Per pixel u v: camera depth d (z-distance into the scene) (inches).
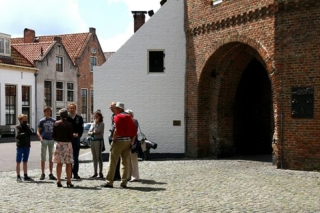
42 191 413.4
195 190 407.5
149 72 791.7
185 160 693.3
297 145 535.2
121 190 413.1
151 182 460.8
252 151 783.1
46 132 499.2
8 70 1524.4
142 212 319.0
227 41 645.9
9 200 370.0
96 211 323.9
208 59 695.7
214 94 730.8
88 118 1985.7
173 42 781.3
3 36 1513.3
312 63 521.7
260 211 318.3
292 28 536.1
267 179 465.7
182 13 778.8
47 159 772.6
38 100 1665.8
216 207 333.1
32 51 1726.1
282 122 547.8
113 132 464.4
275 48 551.5
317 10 517.0
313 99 521.7
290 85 539.5
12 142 1259.8
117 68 796.6
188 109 758.5
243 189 408.2
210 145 745.0
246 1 602.9
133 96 792.3
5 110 1520.7
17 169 486.6
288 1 537.3
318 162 519.2
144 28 791.1
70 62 1849.2
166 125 783.1
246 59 700.0
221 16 657.6
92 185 447.5
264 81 777.6
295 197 367.6
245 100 775.7
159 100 786.2
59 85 1795.0
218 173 519.5
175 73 780.6
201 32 713.0
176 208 331.0
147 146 717.3
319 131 518.0
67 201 362.0
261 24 577.6
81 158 779.4
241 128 773.9
